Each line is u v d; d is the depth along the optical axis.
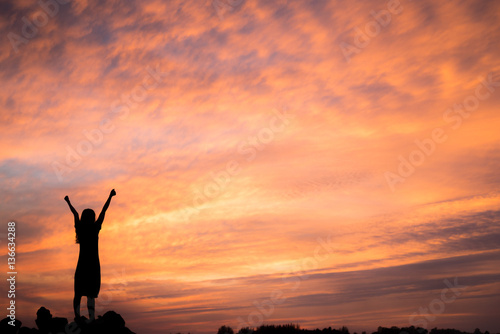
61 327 14.09
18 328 15.21
